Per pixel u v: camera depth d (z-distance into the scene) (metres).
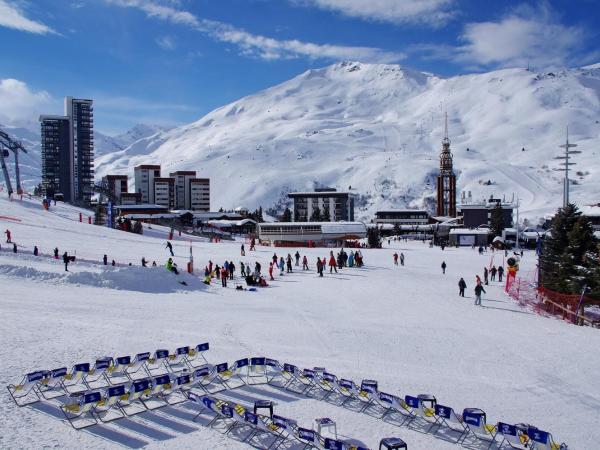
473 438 13.84
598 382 18.69
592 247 41.41
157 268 39.69
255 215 182.88
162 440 13.02
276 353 20.88
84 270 38.88
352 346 22.61
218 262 54.16
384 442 12.32
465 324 28.52
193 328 24.70
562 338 25.50
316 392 16.72
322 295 37.81
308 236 104.38
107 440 12.88
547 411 15.86
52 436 12.88
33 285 33.56
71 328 23.08
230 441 13.12
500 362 20.83
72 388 16.08
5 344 19.83
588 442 13.81
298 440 13.31
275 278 46.81
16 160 104.38
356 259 56.72
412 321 28.98
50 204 96.56
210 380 16.56
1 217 70.12
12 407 14.46
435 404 14.29
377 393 15.05
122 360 16.77
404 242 119.62
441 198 199.00
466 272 54.53
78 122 187.25
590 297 37.00
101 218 86.56
